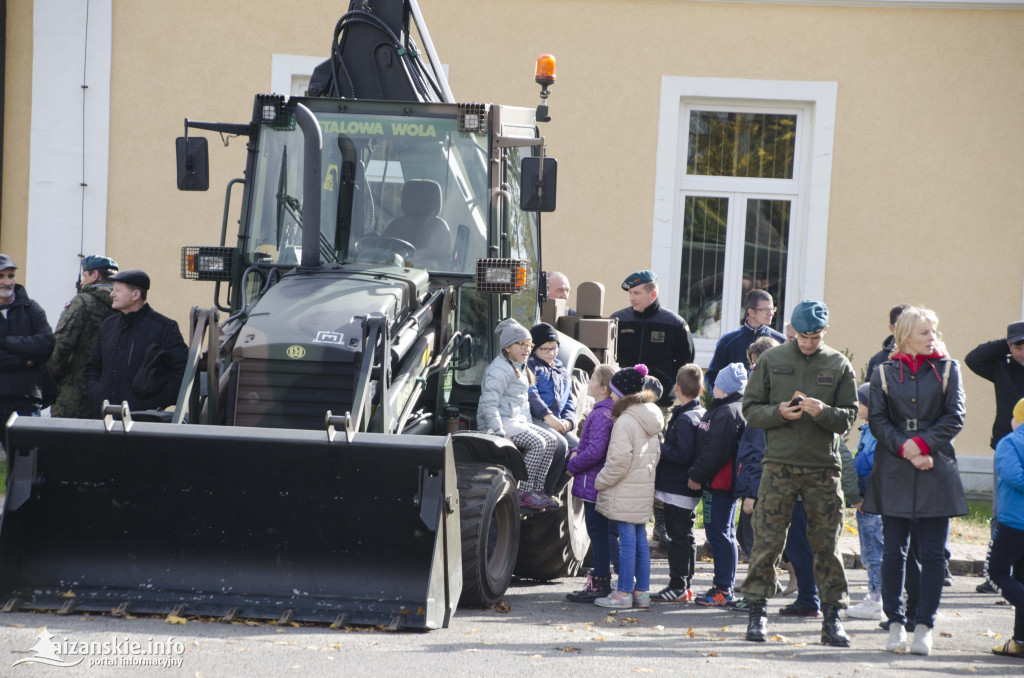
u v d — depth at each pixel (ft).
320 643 48.34
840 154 118.52
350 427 51.98
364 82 75.36
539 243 80.07
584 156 119.34
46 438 53.98
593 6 118.52
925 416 54.70
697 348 121.39
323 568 53.62
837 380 55.42
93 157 118.01
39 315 85.56
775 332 84.02
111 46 118.01
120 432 53.26
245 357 58.13
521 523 68.49
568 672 46.06
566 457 65.77
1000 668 52.06
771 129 120.67
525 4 118.62
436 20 118.93
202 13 118.01
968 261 118.32
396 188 66.80
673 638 55.26
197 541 54.44
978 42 117.19
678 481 65.87
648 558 63.82
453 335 64.59
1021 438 56.13
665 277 119.44
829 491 55.62
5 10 117.19
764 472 56.44
